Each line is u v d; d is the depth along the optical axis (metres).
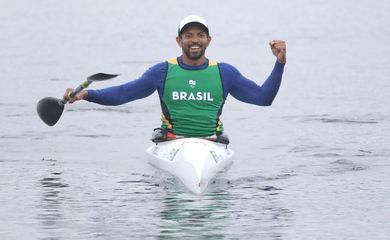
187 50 29.67
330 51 78.31
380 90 53.78
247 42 87.31
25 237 21.41
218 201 25.20
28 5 142.50
